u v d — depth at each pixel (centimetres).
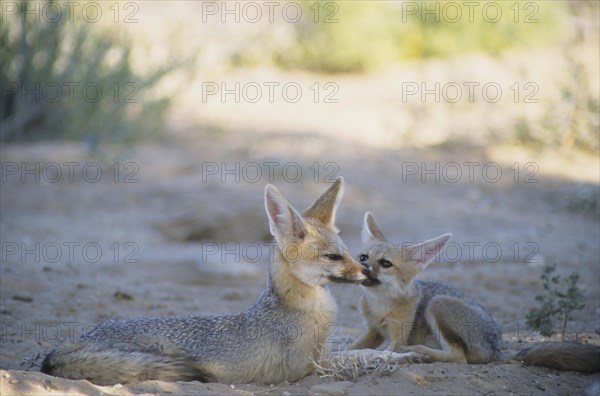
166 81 2633
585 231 1420
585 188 1611
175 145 2178
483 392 670
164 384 622
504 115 2205
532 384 699
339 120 2480
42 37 2180
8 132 2139
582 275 1143
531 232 1412
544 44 2717
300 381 687
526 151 2052
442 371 702
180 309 984
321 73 3206
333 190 762
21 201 1606
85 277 1112
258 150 2102
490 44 2933
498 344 771
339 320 976
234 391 632
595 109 2022
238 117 2542
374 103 2658
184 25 2886
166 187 1709
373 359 706
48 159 1939
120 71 2223
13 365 740
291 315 701
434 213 1548
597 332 883
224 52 2920
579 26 2250
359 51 3173
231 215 1464
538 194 1695
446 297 764
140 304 994
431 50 3173
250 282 1164
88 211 1555
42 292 1011
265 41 3180
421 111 2298
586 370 736
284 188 1691
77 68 2212
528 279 1125
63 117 2208
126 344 664
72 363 640
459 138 2155
